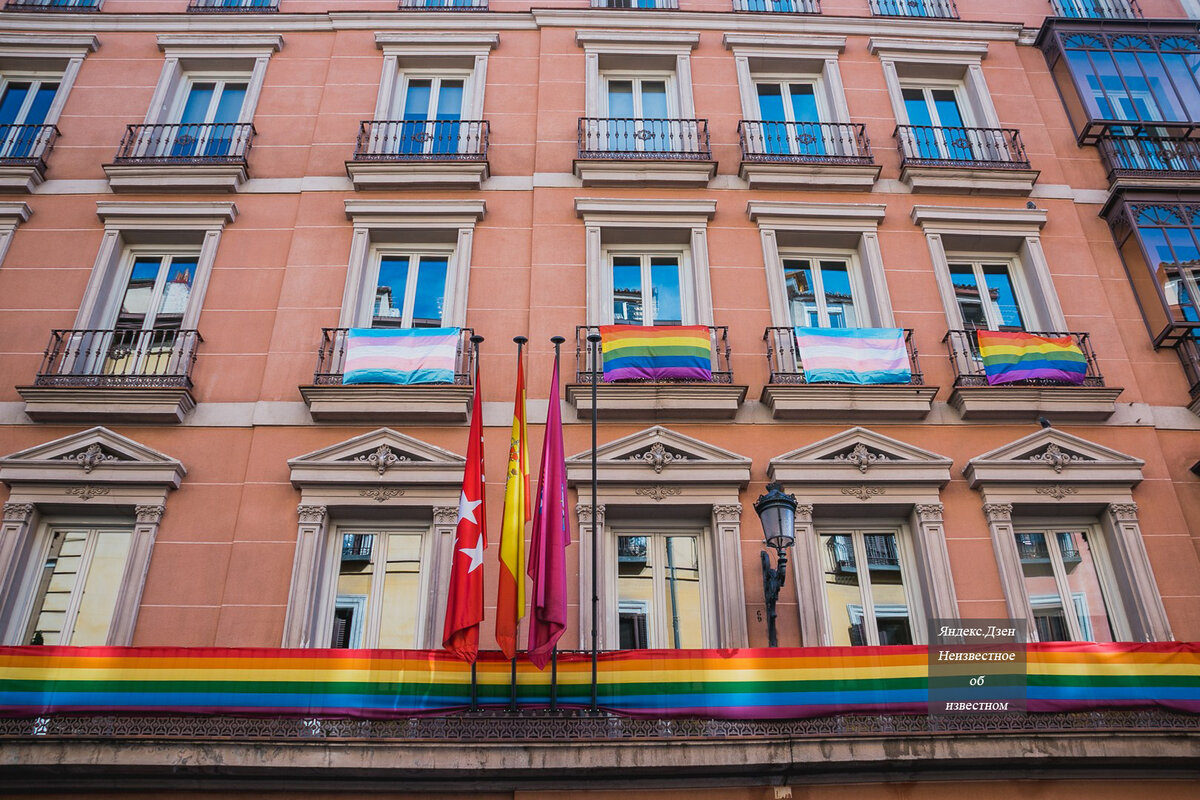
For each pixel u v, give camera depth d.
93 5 15.77
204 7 15.58
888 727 9.21
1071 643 9.64
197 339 12.34
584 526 11.02
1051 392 12.07
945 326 12.91
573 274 13.07
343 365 12.20
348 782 9.12
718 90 14.98
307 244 13.27
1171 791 9.38
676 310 13.36
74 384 11.77
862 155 14.35
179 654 9.27
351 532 11.34
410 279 13.42
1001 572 10.98
